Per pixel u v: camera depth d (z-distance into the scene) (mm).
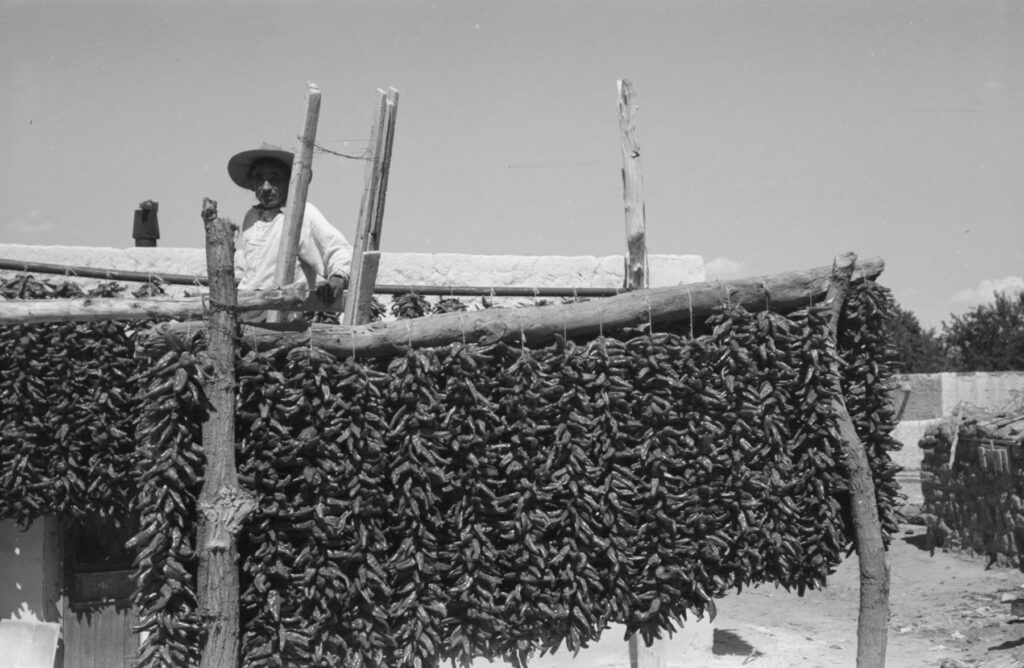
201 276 9016
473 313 5336
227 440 4891
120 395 7711
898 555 16203
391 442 5156
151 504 4836
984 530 14609
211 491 4848
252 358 4980
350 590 4949
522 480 5152
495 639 5203
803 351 5602
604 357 5312
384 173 5809
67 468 7672
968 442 14906
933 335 57375
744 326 5574
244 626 4984
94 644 9242
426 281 10047
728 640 11266
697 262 10312
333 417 5016
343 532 4996
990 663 9648
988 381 24188
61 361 7633
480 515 5156
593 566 5363
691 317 5594
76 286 8195
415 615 5035
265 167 6406
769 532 5594
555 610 5160
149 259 9672
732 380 5453
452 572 5109
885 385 5980
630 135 6887
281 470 5055
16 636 9078
